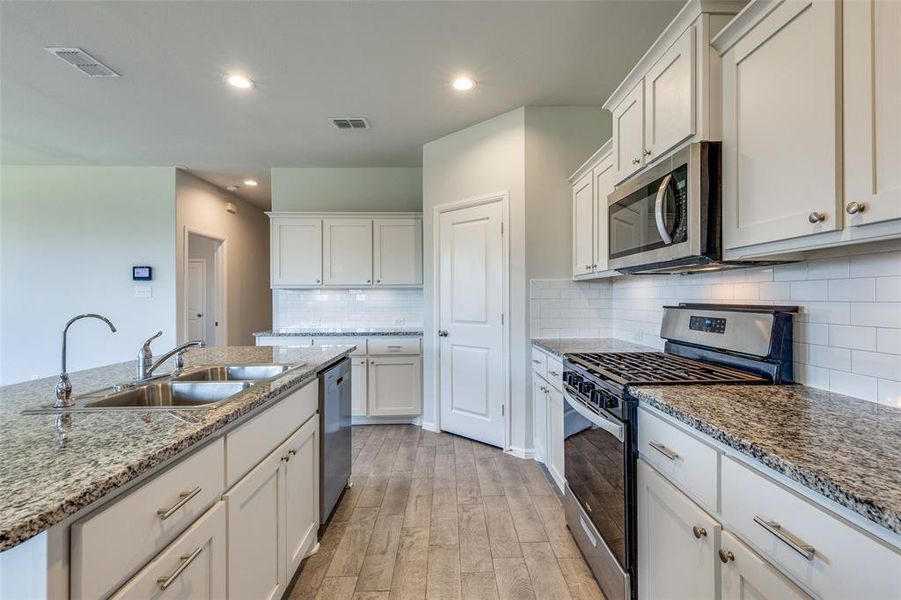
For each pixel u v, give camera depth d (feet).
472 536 6.52
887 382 3.67
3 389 4.77
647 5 6.53
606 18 6.84
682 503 3.57
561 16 6.79
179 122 10.63
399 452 10.13
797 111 3.47
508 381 10.00
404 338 12.51
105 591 2.39
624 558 4.50
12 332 13.73
